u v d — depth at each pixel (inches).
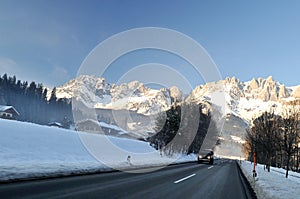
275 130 1298.0
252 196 486.0
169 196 401.1
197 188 530.3
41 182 436.1
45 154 858.8
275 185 601.0
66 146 1050.1
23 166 522.6
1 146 772.6
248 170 1174.3
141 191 425.4
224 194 481.4
